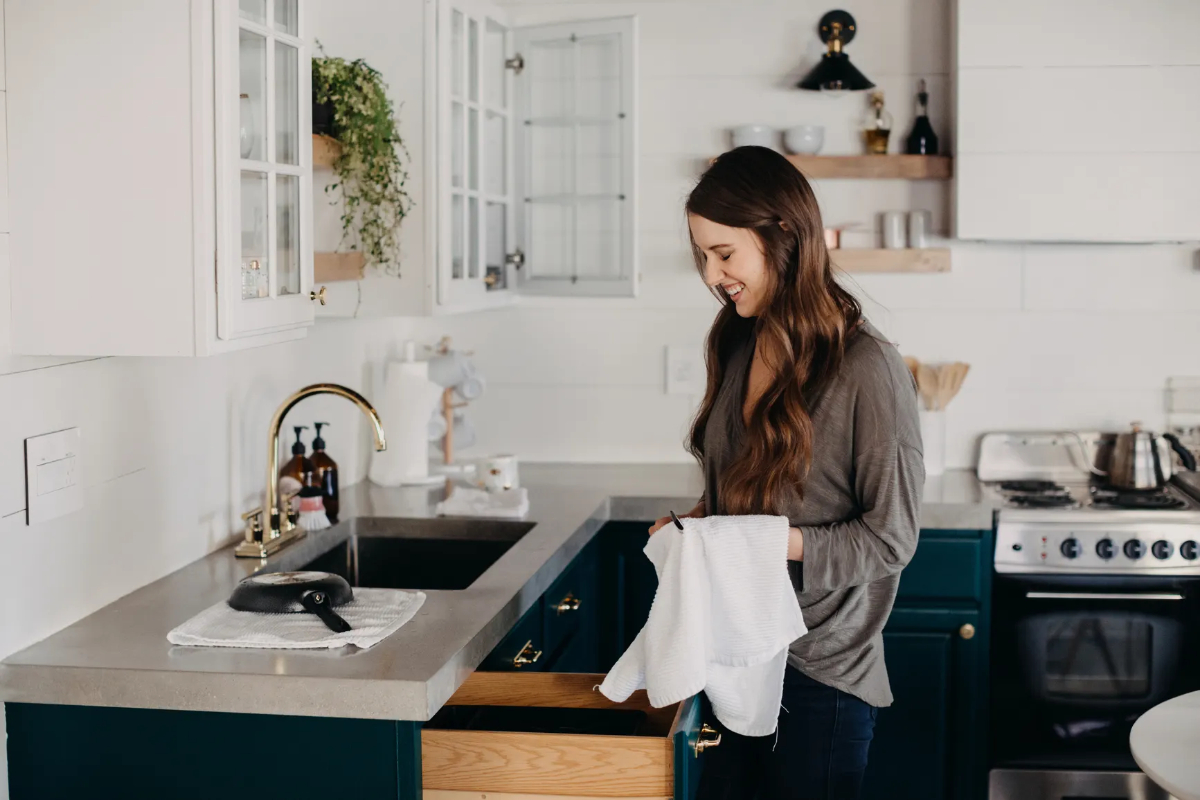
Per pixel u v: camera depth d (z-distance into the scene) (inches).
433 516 111.0
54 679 69.2
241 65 73.1
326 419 120.1
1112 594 115.2
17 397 72.3
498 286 129.0
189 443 93.0
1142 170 124.9
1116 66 124.3
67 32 69.8
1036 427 135.5
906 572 117.5
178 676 67.9
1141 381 134.2
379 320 134.6
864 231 136.1
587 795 67.3
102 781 70.4
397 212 108.4
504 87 130.0
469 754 68.1
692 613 68.6
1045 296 134.6
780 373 72.0
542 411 142.9
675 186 138.2
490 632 77.5
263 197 77.0
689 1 136.3
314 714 67.0
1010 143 126.1
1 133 70.7
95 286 70.7
